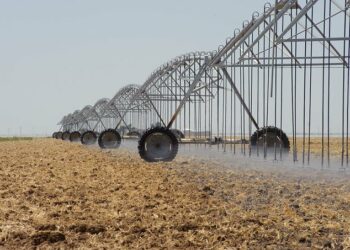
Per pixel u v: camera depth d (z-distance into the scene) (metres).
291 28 28.03
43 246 15.73
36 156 54.16
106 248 15.31
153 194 24.36
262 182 26.73
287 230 16.80
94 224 18.09
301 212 19.33
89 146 76.56
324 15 27.92
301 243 15.40
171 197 23.58
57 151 63.53
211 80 42.78
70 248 15.44
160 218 19.00
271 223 17.67
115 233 17.12
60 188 27.45
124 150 60.56
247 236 16.19
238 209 20.11
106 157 50.66
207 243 15.54
